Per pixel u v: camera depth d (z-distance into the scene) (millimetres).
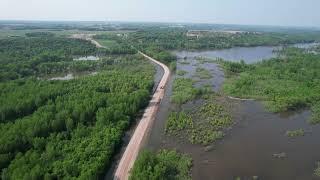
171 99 124375
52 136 84875
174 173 72000
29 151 76438
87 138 84688
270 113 111312
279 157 79312
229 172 73125
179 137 91812
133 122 103125
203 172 73250
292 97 120188
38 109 100312
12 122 92812
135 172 68188
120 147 85938
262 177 70938
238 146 85625
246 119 105375
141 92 120250
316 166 74938
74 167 69750
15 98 107312
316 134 93188
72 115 95438
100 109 100500
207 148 84188
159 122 103500
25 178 63375
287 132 93625
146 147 85688
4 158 72750
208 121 103000
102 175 72000
